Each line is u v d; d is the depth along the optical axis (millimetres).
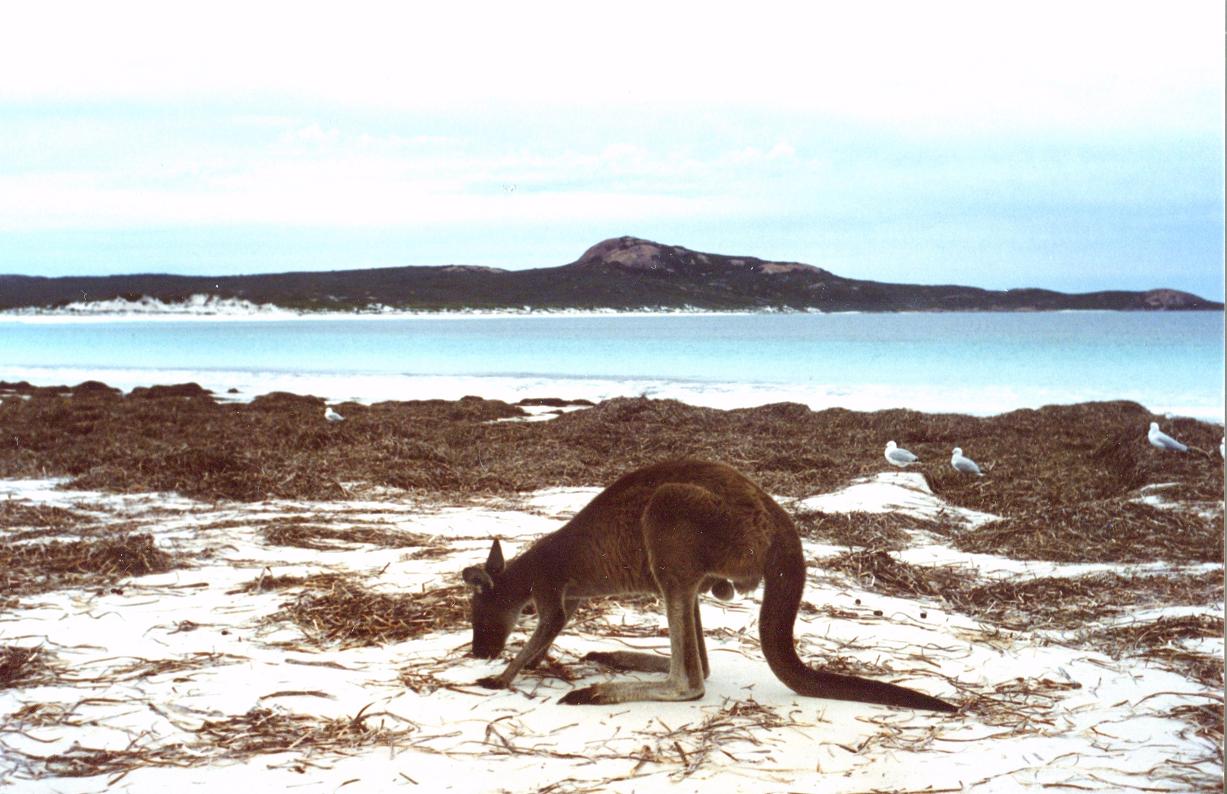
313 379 39031
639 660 5672
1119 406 23031
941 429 19500
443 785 4156
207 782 4184
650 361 50000
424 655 5867
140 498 11719
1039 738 4727
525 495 12609
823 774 4285
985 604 7387
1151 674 5719
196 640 6074
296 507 11234
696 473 5227
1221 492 12422
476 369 44844
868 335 87875
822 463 15172
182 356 61781
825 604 7148
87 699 5086
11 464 14656
